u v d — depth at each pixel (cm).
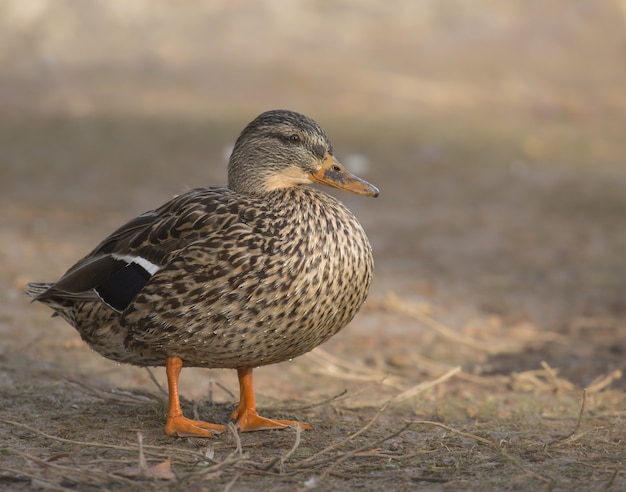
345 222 664
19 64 3175
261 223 640
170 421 675
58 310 716
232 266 626
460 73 3100
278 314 633
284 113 711
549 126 2520
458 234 1566
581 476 604
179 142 2236
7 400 756
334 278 646
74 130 2350
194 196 679
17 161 2008
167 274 634
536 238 1544
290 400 807
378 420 754
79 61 3262
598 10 3512
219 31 3575
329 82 3017
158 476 590
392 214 1691
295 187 680
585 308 1204
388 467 623
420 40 3441
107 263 674
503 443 682
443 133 2388
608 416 780
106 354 695
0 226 1509
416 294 1250
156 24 3597
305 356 972
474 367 972
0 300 1112
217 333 636
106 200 1719
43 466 596
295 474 606
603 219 1661
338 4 3794
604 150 2245
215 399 817
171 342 648
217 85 3005
